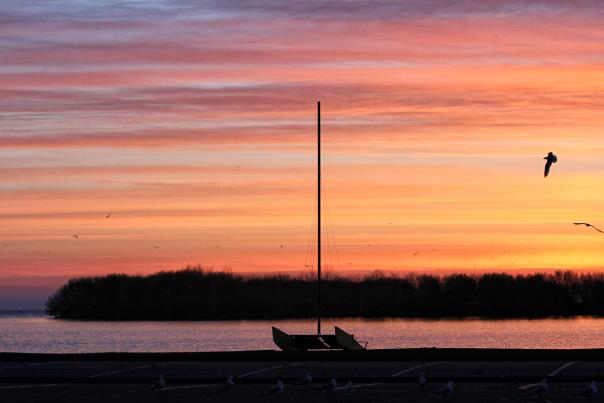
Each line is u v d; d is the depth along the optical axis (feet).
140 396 118.42
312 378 129.49
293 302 565.53
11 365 148.66
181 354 156.87
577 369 133.18
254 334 465.47
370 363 145.18
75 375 136.56
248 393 120.06
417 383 127.34
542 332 430.20
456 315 556.92
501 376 128.26
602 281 557.74
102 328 570.46
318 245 188.65
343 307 554.46
